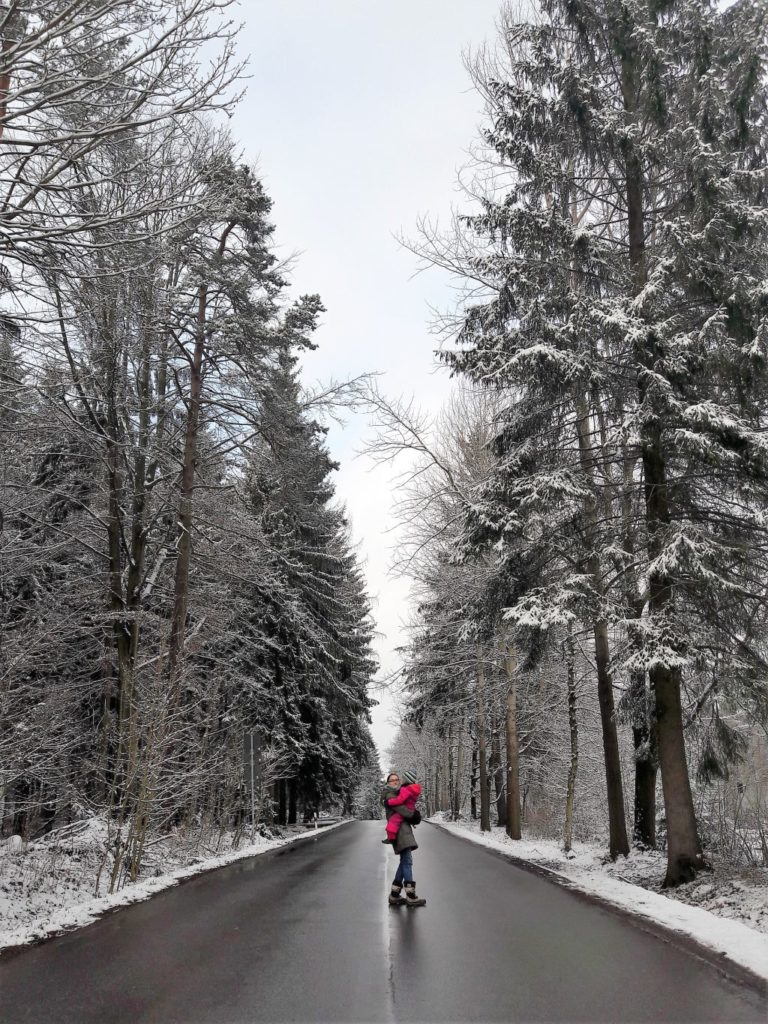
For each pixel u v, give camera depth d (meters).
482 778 32.72
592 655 23.28
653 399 12.52
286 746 27.92
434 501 18.83
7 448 15.73
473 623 15.57
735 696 13.52
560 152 14.66
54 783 14.61
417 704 36.47
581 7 14.16
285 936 8.16
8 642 13.63
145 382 19.03
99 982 6.23
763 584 13.11
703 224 12.68
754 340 11.71
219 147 11.51
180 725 15.75
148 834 15.20
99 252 8.93
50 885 12.43
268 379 19.78
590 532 14.60
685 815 12.98
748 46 13.05
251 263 19.66
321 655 31.55
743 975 6.57
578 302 12.87
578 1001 5.77
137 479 19.58
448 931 8.52
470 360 14.59
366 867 15.76
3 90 8.25
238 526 22.39
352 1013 5.45
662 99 13.38
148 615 19.22
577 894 11.63
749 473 12.50
